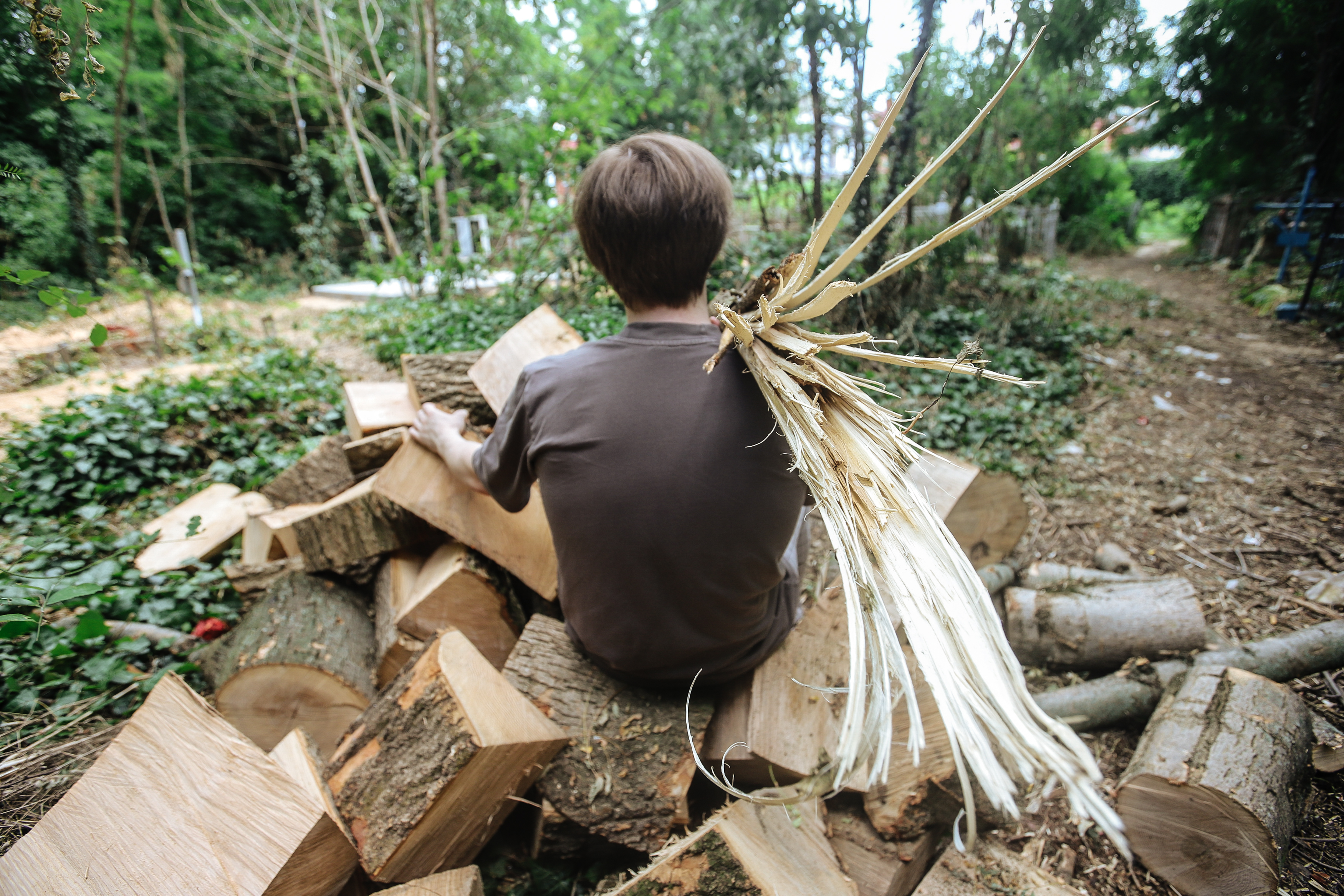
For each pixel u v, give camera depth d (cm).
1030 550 303
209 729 115
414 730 124
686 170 117
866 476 94
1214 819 142
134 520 306
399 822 117
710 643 127
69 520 294
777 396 109
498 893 142
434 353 541
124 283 612
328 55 909
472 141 811
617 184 117
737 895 108
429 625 176
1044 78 592
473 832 127
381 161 1468
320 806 103
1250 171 919
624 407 116
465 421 175
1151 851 152
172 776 111
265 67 1276
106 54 764
